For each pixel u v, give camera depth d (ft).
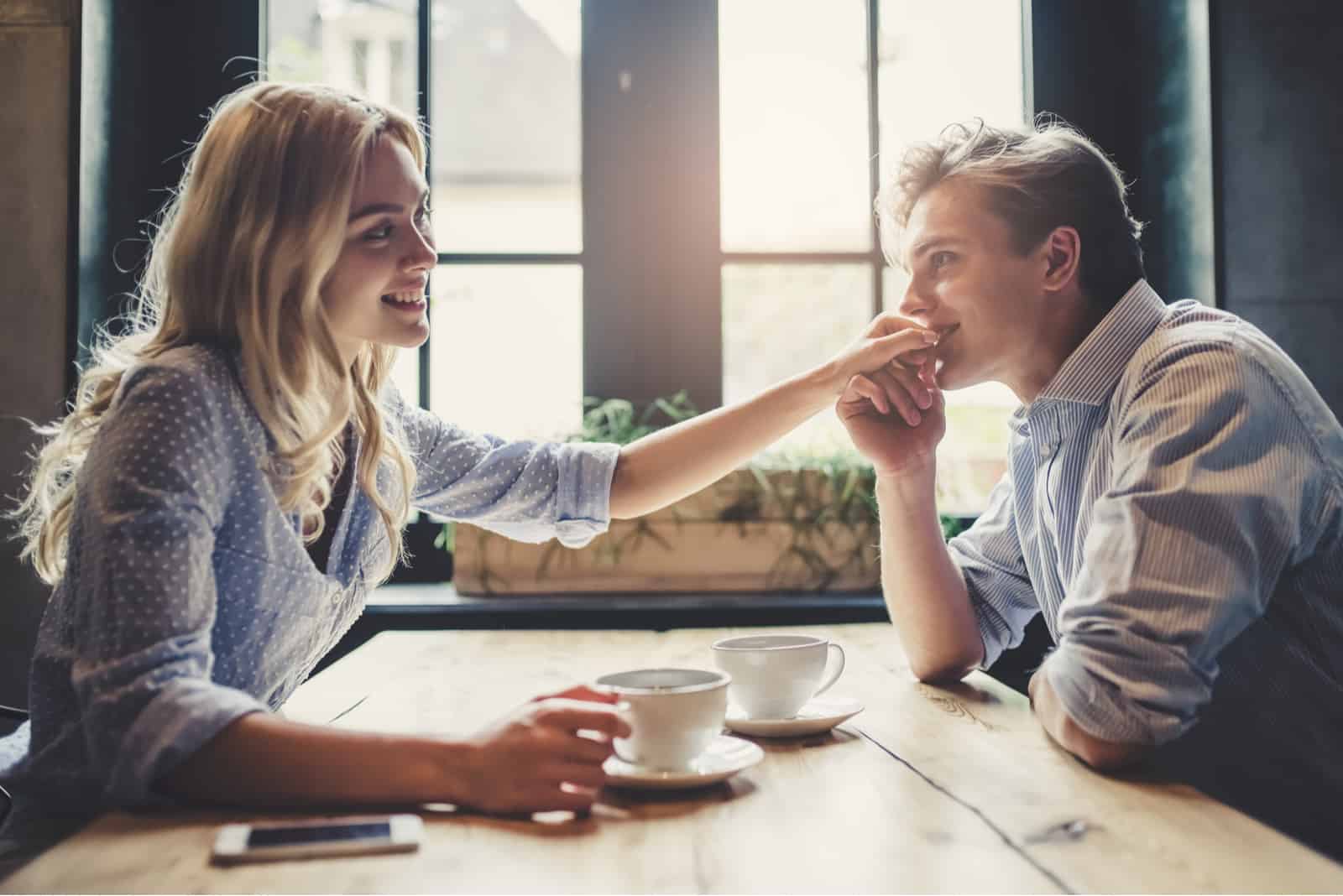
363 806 2.44
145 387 2.88
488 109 7.23
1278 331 6.18
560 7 7.29
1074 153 4.12
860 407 4.35
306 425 3.29
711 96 7.20
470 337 7.21
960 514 7.11
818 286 7.31
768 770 2.79
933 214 4.15
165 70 6.84
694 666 4.38
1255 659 3.68
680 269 7.21
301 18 7.18
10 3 6.08
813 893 1.91
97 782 2.89
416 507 4.51
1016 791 2.58
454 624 6.33
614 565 6.46
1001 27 7.25
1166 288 6.72
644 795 2.57
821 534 6.52
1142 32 6.91
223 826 2.36
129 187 6.64
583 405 7.20
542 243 7.25
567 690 2.65
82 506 2.86
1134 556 3.13
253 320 3.12
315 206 3.16
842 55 7.26
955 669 4.06
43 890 1.96
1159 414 3.40
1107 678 2.86
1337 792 3.67
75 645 2.91
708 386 7.22
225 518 3.06
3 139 6.07
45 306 6.09
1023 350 4.17
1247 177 6.20
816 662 3.25
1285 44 6.21
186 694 2.48
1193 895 1.88
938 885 1.95
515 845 2.21
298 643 3.43
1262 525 3.24
